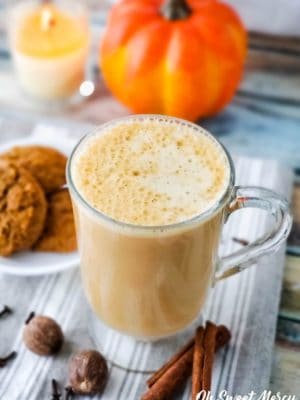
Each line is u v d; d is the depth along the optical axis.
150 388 0.38
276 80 0.61
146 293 0.36
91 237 0.34
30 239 0.43
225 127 0.57
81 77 0.60
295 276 0.44
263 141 0.56
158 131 0.37
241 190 0.35
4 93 0.60
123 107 0.59
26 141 0.49
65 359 0.39
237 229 0.46
